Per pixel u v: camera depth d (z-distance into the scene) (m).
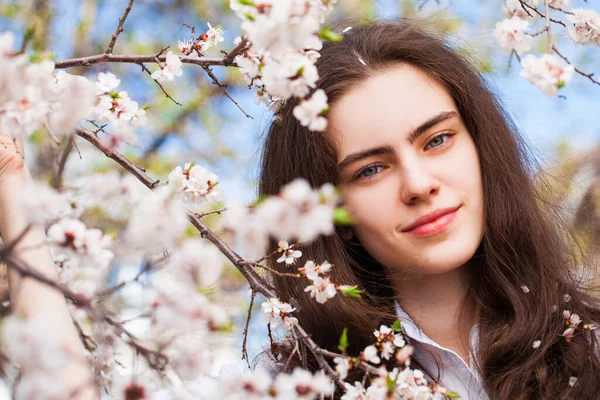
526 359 1.45
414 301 1.53
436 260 1.35
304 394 1.00
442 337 1.51
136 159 3.68
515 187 1.56
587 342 1.49
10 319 0.93
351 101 1.39
